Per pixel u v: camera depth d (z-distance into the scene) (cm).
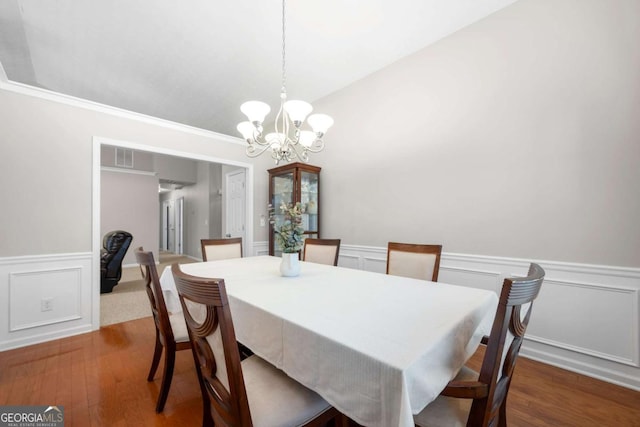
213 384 97
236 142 387
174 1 215
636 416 149
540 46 207
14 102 231
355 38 261
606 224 182
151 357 213
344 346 84
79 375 188
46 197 244
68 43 262
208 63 296
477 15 234
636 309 172
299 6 222
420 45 272
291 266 178
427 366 81
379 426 75
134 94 361
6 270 226
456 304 124
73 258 256
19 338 231
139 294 397
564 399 164
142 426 142
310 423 98
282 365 106
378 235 313
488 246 232
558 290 199
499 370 85
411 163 284
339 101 356
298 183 350
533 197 210
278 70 312
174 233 905
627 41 175
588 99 188
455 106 252
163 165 705
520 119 216
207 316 86
